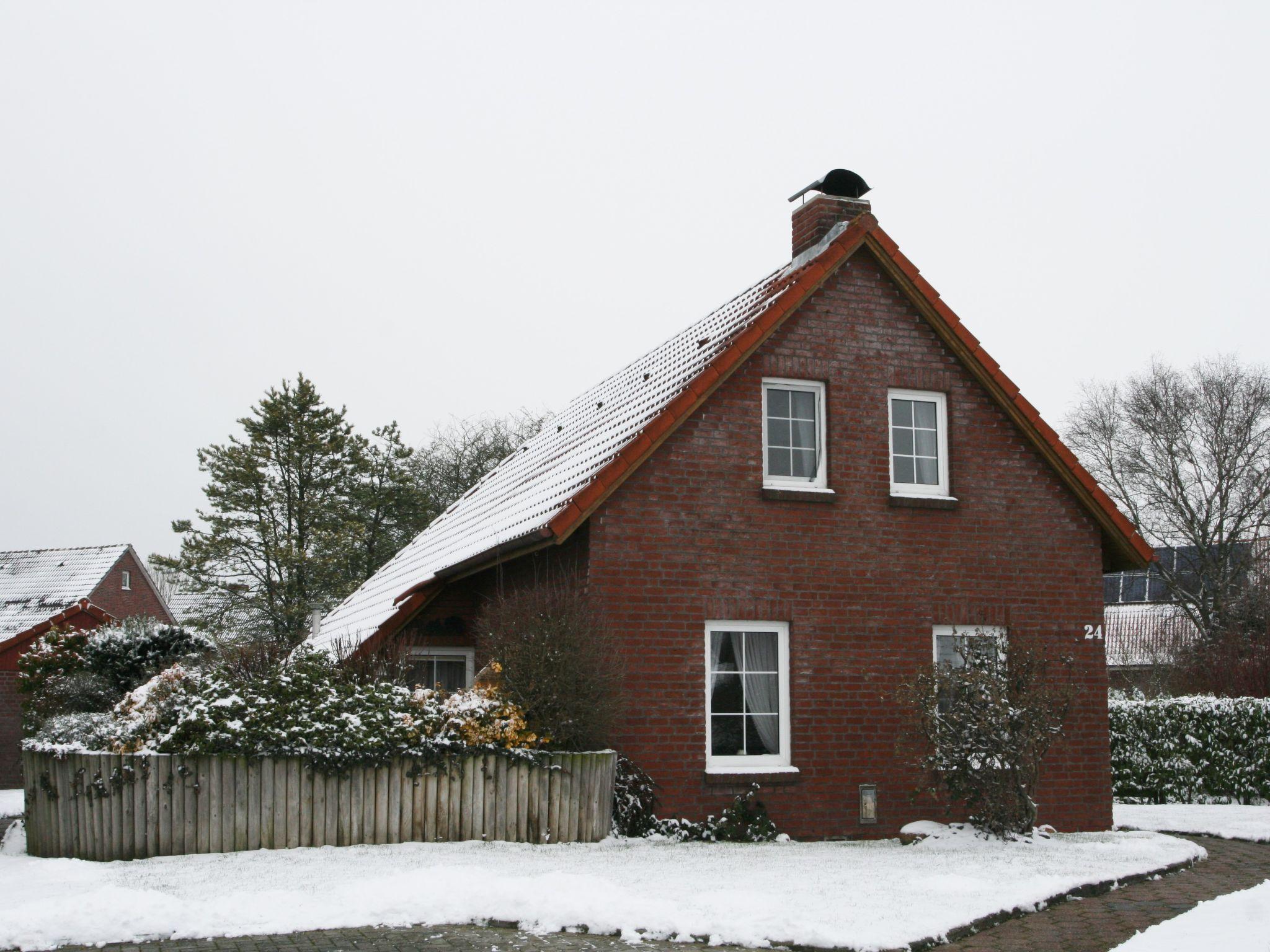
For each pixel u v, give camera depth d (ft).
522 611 45.96
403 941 29.09
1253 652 101.14
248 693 41.16
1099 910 33.78
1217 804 72.84
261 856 37.78
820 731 50.42
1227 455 148.25
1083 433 161.79
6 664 118.01
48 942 28.55
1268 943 25.54
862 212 54.19
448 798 41.45
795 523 51.29
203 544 138.31
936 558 53.62
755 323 50.57
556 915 30.78
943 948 28.91
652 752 47.67
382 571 95.91
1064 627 55.62
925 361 54.85
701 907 31.09
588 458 55.11
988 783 45.96
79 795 38.91
